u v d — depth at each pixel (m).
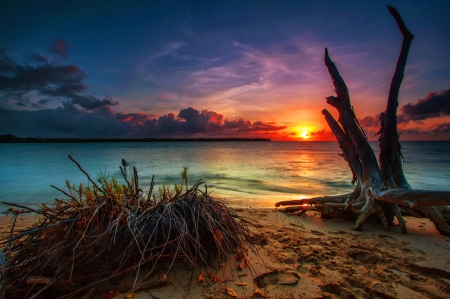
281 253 3.34
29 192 10.38
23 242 2.58
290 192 10.77
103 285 2.42
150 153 45.97
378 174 5.12
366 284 2.70
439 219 4.35
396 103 5.26
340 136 5.95
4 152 47.19
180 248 2.69
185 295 2.37
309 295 2.46
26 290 2.14
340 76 5.87
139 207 2.99
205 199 3.40
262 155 42.00
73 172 17.84
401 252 3.58
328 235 4.29
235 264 2.94
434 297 2.51
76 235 2.44
